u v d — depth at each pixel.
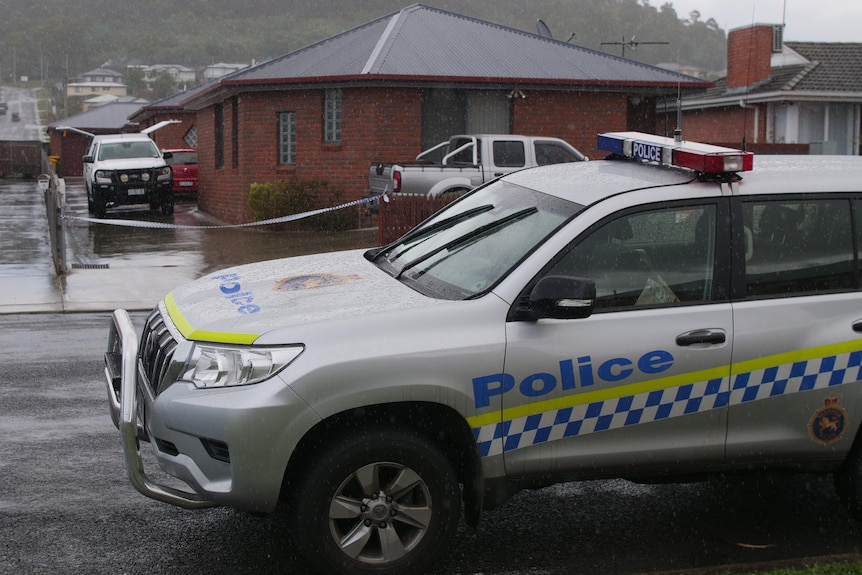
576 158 17.52
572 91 21.25
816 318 4.69
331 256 5.75
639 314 4.51
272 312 4.45
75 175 49.66
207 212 25.41
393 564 4.30
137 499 5.44
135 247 17.38
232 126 22.53
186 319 4.60
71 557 4.68
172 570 4.55
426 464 4.28
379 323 4.24
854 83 29.41
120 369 4.99
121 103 52.97
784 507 5.46
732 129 32.31
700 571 4.43
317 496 4.18
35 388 7.75
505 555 4.80
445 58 20.92
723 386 4.57
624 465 4.56
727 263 4.66
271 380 4.09
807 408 4.68
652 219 4.63
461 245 4.96
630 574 4.57
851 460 4.85
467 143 17.39
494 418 4.32
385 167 17.17
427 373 4.19
